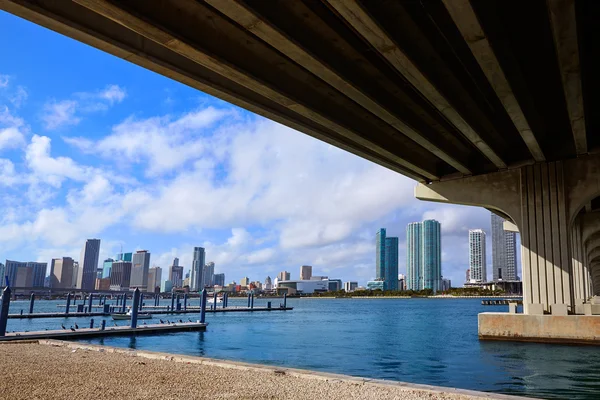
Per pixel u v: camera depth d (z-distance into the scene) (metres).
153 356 14.70
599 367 19.72
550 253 29.05
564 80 17.88
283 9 14.45
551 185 29.64
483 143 26.09
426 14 15.54
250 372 11.63
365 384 9.99
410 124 23.22
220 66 15.88
